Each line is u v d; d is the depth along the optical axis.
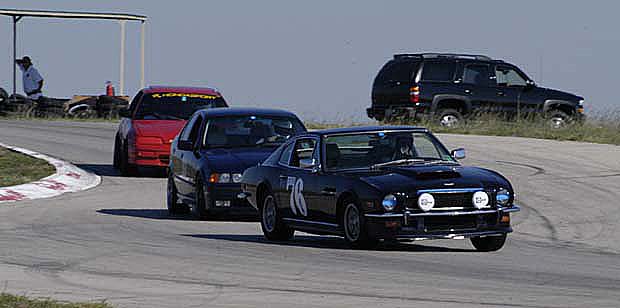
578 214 62.50
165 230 55.81
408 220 43.69
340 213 46.59
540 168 81.75
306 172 48.88
